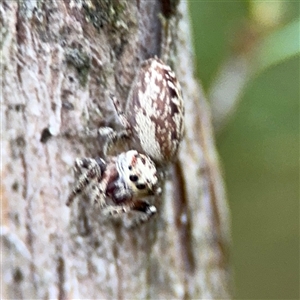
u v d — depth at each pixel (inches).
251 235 2.5
